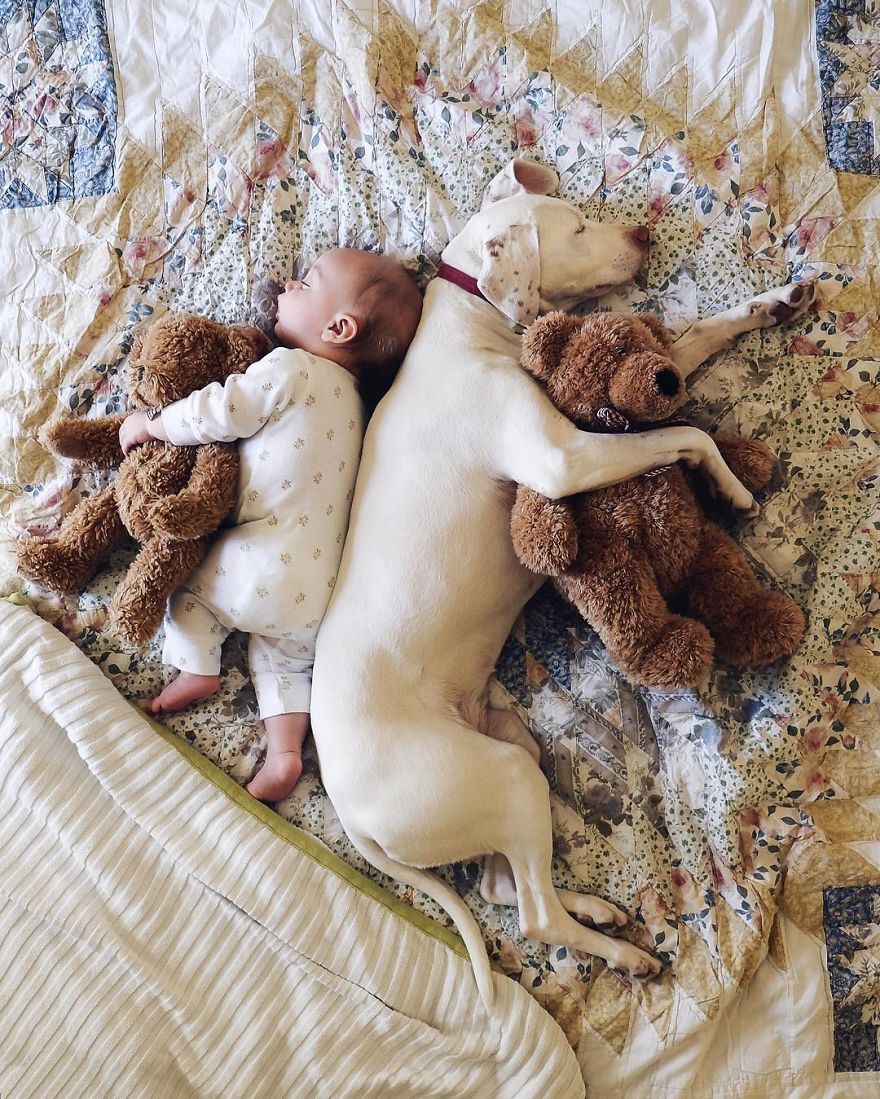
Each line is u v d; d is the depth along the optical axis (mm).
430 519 1389
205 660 1515
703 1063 1348
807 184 1489
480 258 1462
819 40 1512
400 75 1627
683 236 1487
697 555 1347
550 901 1372
